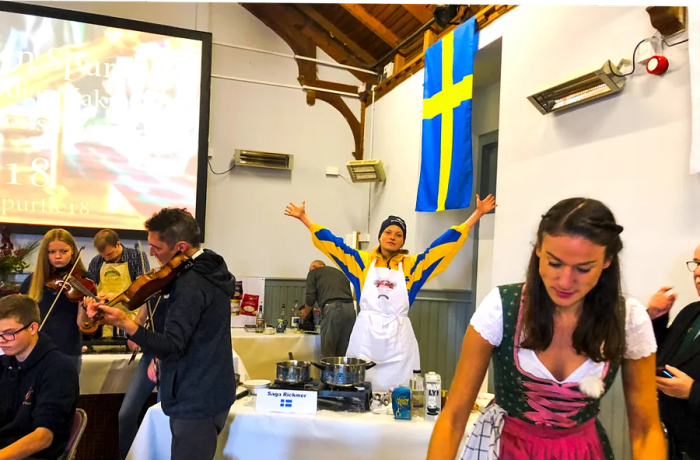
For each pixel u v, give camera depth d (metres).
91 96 4.41
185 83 4.70
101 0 4.66
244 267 5.18
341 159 5.58
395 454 1.81
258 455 1.88
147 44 4.59
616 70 2.18
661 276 2.03
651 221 2.08
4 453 1.47
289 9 5.34
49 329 2.29
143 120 4.56
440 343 4.09
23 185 4.19
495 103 3.98
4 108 4.16
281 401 1.93
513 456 1.08
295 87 5.40
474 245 3.93
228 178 5.15
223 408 1.68
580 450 1.05
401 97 4.75
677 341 1.61
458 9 3.72
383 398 2.12
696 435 1.46
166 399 1.65
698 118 1.83
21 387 1.67
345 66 5.55
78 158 4.35
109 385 2.71
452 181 3.62
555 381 1.02
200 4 5.02
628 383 1.05
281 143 5.35
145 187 4.54
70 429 1.68
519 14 2.99
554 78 2.66
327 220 5.50
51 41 4.31
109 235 2.96
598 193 2.35
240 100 5.21
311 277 3.98
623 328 0.99
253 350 3.57
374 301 2.73
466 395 1.07
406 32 4.75
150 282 1.64
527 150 2.84
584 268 0.87
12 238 4.21
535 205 2.75
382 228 2.85
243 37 5.24
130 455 1.88
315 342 3.76
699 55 1.84
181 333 1.58
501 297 1.08
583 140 2.45
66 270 2.40
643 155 2.13
